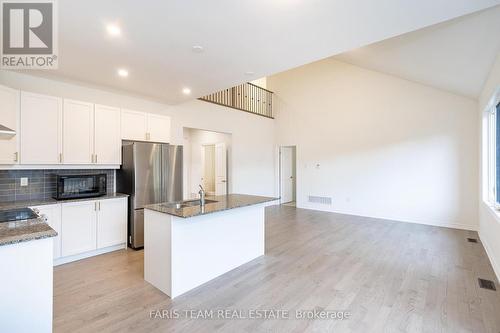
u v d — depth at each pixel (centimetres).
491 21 232
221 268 311
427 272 317
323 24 226
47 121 333
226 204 317
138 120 433
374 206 642
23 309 166
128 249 400
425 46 331
